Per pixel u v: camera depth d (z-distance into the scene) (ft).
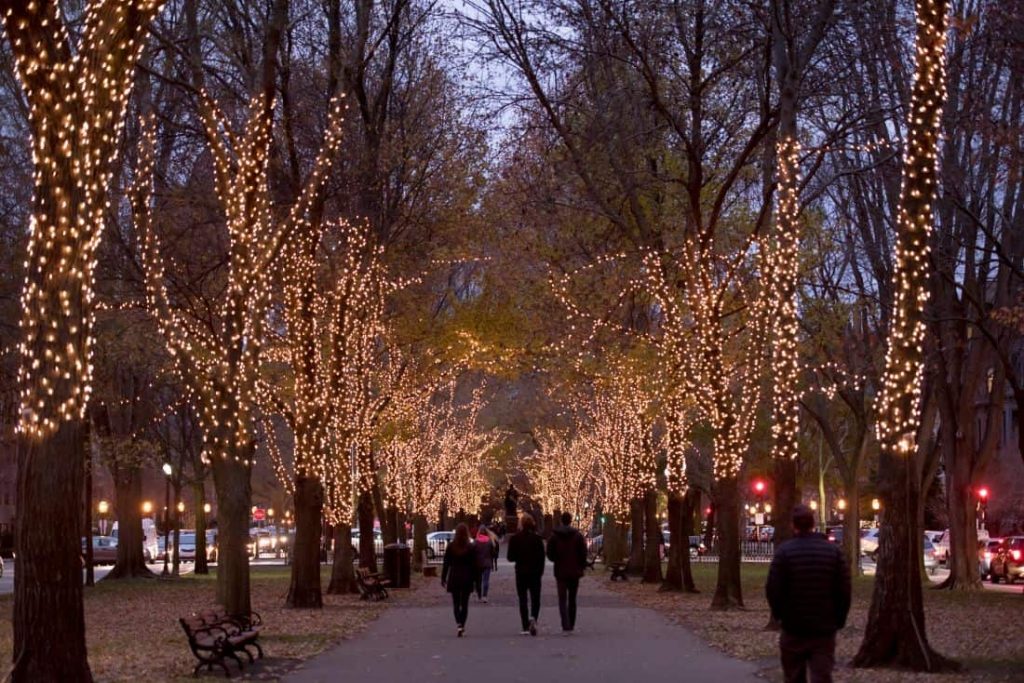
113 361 119.96
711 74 93.30
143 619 90.43
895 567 55.16
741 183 109.70
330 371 103.76
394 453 159.12
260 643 68.90
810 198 83.25
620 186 100.22
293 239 95.09
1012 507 207.72
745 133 105.29
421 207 113.39
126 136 94.43
